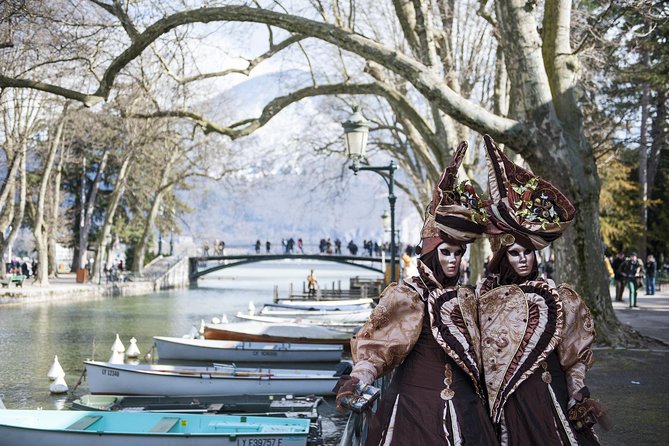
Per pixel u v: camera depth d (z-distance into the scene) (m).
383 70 24.77
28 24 23.59
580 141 16.23
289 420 10.55
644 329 18.81
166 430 9.94
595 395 10.10
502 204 4.16
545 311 4.09
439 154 24.03
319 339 22.48
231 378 15.12
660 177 53.47
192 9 18.45
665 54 35.88
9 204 47.41
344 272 131.25
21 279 45.16
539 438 3.93
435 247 3.97
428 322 3.84
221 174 64.75
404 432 3.72
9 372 19.20
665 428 8.01
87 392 16.75
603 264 16.14
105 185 74.19
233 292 61.16
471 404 3.76
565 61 16.47
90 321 32.81
